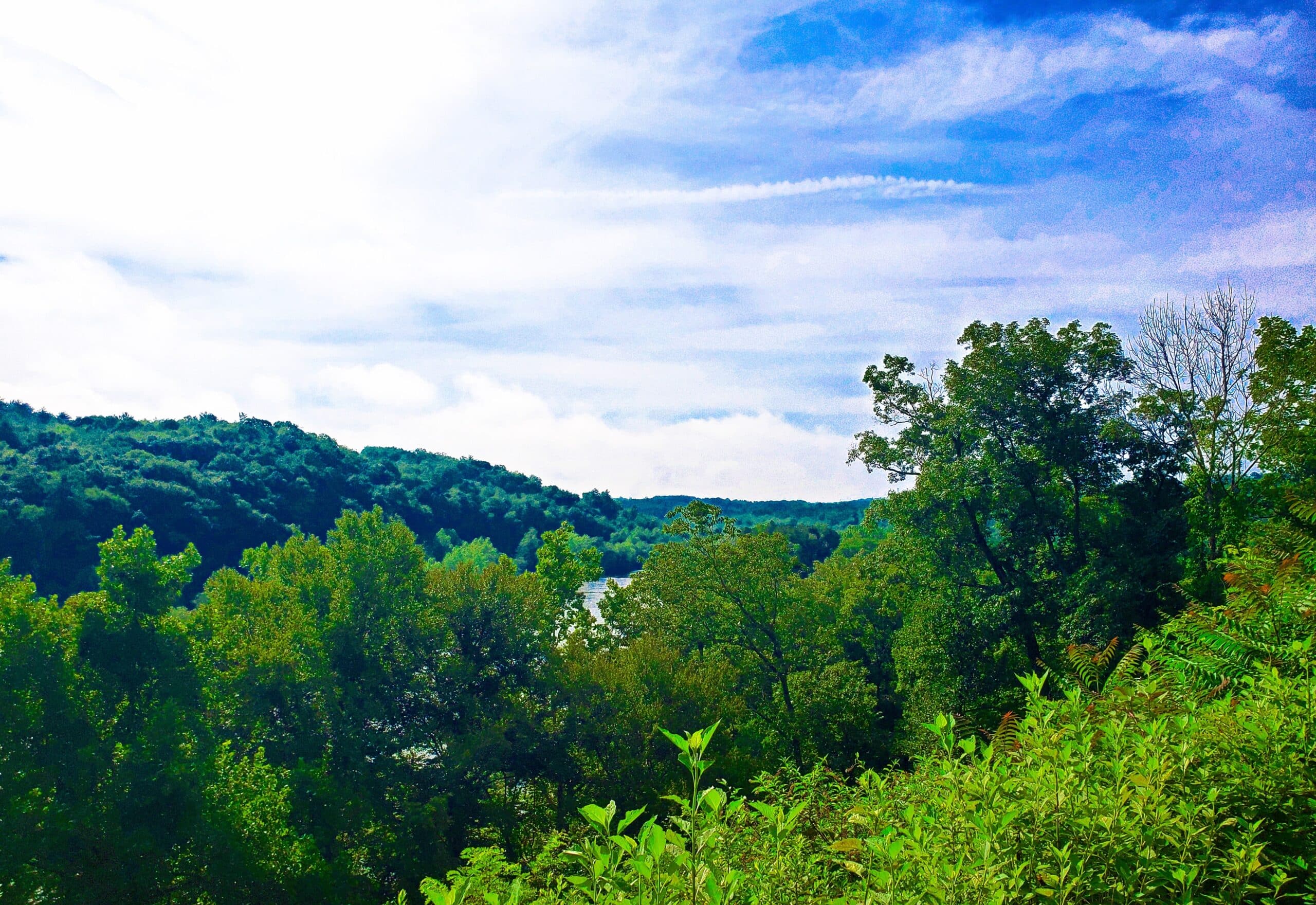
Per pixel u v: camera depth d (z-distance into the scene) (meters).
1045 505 24.98
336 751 20.62
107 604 17.50
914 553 26.27
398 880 19.73
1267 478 19.67
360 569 22.98
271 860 16.44
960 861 2.61
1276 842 3.22
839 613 37.44
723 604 29.62
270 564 28.06
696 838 2.54
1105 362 24.03
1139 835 2.91
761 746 26.66
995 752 3.99
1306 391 18.94
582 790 22.64
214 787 16.61
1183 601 19.98
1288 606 5.68
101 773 15.66
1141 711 4.54
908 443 27.22
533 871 4.29
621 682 23.05
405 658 23.38
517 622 24.64
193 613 21.55
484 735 21.38
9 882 13.91
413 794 21.73
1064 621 21.98
